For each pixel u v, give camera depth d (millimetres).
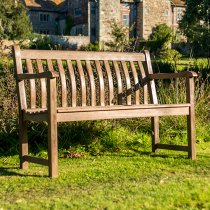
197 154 8438
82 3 74812
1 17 60812
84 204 5043
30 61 7383
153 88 8641
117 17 72938
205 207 5141
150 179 6285
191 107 7922
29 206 4992
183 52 57000
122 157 8117
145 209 4945
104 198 5266
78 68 7875
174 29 79188
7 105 8609
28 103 8719
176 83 10250
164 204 5121
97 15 72312
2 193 5637
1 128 8539
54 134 6434
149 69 8695
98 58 8180
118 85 8344
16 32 61781
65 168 7164
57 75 6297
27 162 7164
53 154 6473
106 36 72188
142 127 9680
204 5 45281
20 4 62750
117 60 8422
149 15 76250
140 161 7723
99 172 6844
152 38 73812
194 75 7848
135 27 76312
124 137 9109
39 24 78438
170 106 7648
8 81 8820
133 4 76000
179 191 5570
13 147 8289
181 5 79750
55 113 6395
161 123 9742
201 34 42281
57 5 80000
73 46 67938
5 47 9805
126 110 7176
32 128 8422
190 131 7926
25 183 6172
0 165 7500
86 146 8719
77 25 76250
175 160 7793
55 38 66125
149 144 9078
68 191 5676
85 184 6051
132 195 5391
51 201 5176
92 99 7953
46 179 6395
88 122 8945
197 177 6355
